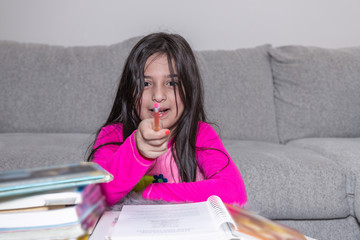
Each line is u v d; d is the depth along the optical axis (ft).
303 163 3.99
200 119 3.60
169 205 2.12
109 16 6.89
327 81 5.74
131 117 3.13
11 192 1.55
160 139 2.01
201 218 1.87
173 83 2.88
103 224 2.01
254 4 7.04
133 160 2.19
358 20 7.22
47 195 1.61
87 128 5.40
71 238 1.60
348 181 3.98
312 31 7.18
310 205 3.83
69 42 6.88
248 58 5.86
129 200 2.37
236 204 2.50
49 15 6.82
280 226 1.89
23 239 1.57
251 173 3.80
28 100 5.40
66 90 5.46
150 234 1.66
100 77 5.51
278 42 7.15
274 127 5.65
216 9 7.00
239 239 1.65
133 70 2.95
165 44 2.95
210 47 7.06
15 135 4.97
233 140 5.38
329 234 3.97
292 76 5.80
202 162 3.18
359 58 5.97
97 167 1.86
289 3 7.10
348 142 4.96
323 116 5.69
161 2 6.91
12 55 5.54
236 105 5.52
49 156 3.90
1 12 6.74
